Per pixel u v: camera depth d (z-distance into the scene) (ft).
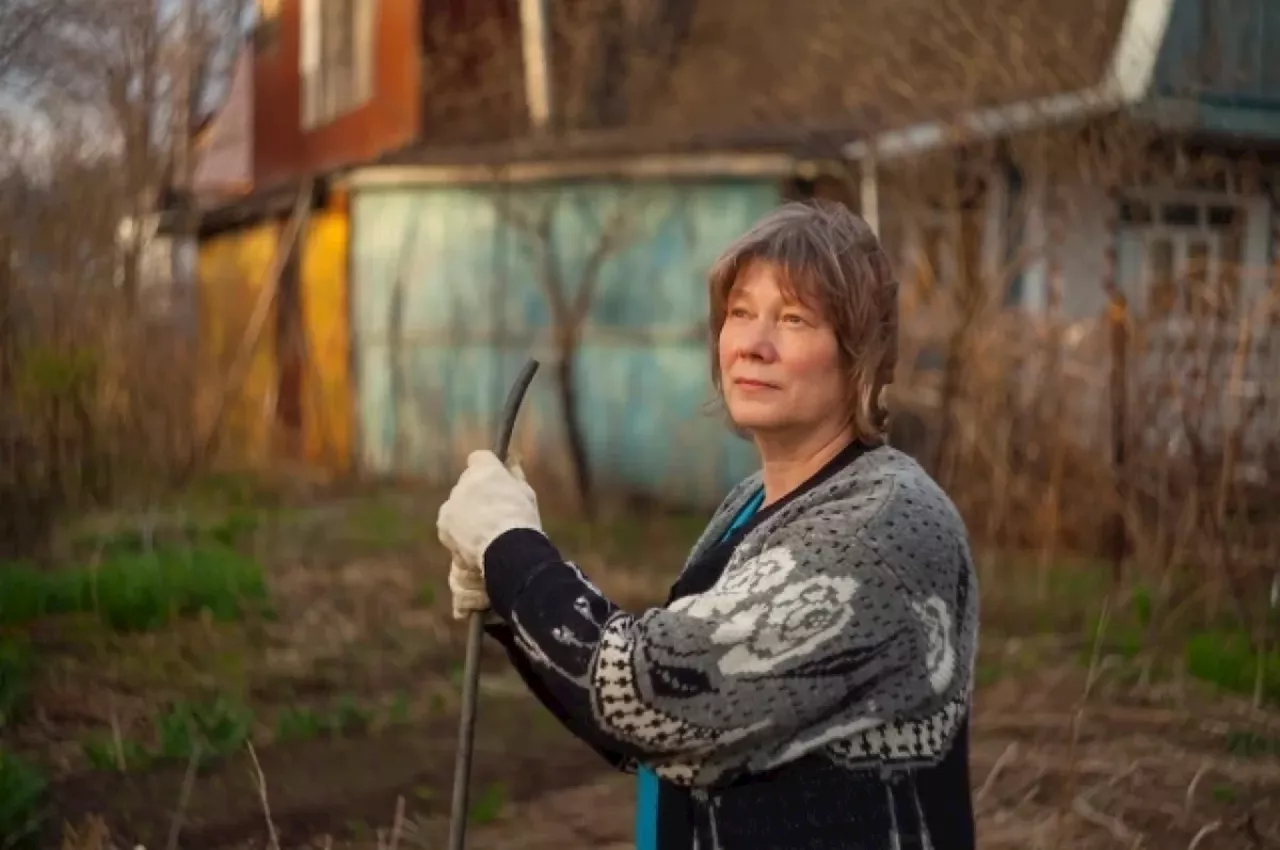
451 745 17.25
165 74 50.03
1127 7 32.63
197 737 16.89
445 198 40.34
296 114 52.95
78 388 27.73
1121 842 14.03
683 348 36.52
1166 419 24.98
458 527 6.60
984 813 14.94
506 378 39.17
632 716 5.73
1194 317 24.59
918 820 5.82
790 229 6.53
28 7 29.50
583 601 6.03
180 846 13.93
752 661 5.65
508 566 6.30
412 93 44.04
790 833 5.80
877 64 36.52
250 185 59.11
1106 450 26.03
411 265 40.96
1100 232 33.14
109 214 31.37
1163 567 24.26
